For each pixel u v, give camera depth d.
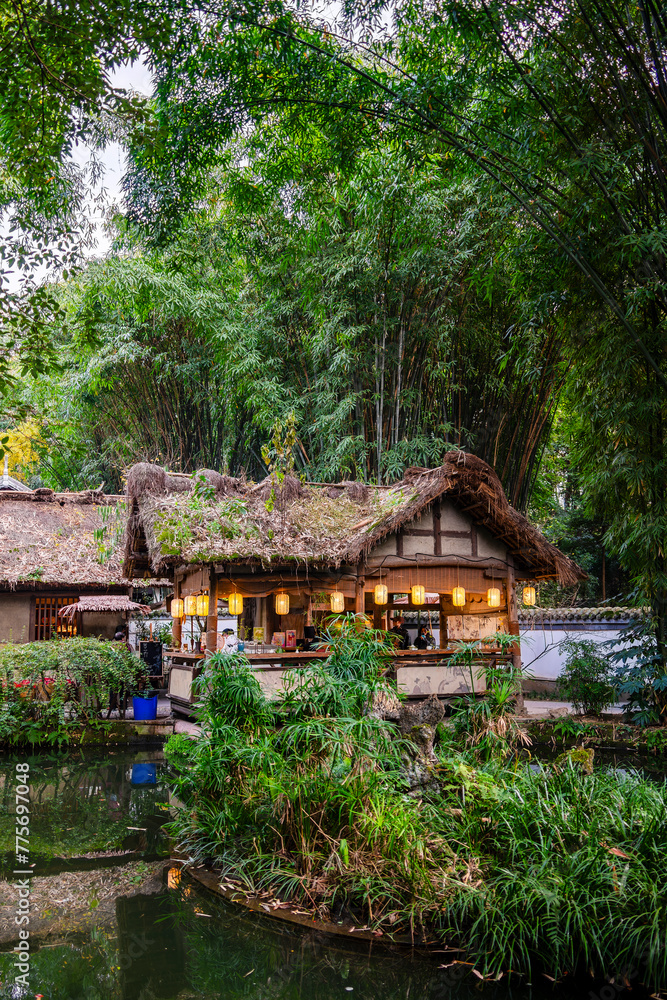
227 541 9.69
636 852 4.36
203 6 6.70
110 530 15.79
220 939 4.50
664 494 9.56
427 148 8.24
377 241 12.60
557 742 10.63
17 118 5.77
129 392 17.61
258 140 9.72
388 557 10.41
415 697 9.94
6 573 13.88
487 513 10.72
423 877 4.61
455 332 13.30
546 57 7.46
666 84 7.04
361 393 13.34
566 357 10.13
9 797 8.19
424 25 7.83
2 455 5.71
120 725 11.66
